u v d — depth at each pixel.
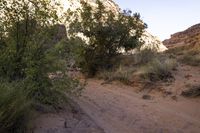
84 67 15.35
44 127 5.40
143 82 11.66
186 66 14.34
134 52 17.75
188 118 7.69
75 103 7.94
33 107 6.06
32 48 7.11
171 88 10.56
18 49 7.13
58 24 7.66
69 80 7.29
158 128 6.96
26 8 7.30
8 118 4.58
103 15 16.73
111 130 6.52
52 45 7.52
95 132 5.92
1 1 7.18
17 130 4.79
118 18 16.95
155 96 10.21
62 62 7.30
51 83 7.03
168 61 13.97
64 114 6.56
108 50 16.02
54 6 8.08
